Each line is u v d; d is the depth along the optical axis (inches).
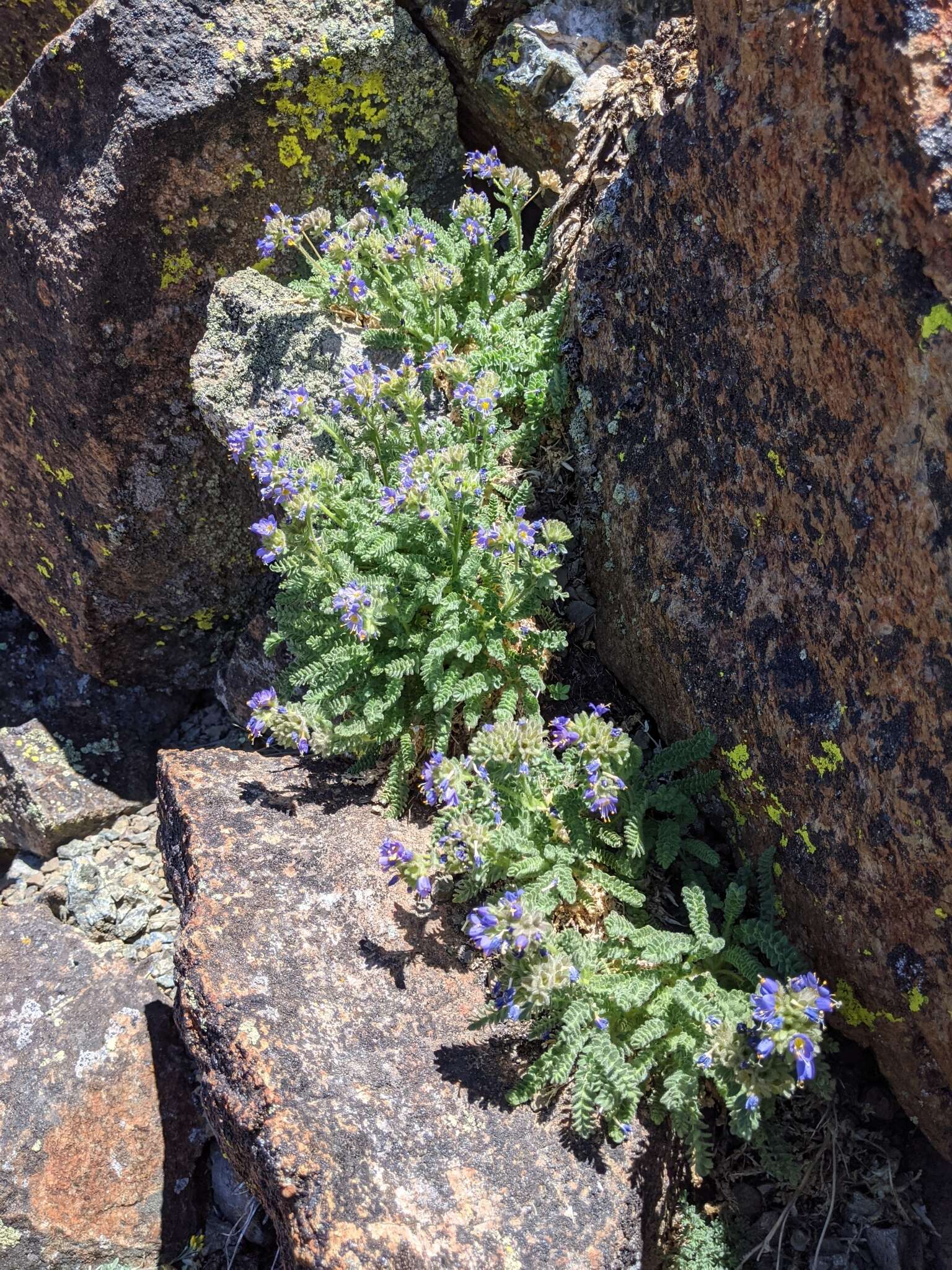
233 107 23.5
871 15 13.7
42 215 24.0
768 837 18.5
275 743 23.8
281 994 17.6
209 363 24.1
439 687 19.8
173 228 24.0
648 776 19.3
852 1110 18.4
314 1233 15.5
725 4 16.3
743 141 16.2
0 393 26.5
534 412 22.9
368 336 23.7
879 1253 17.2
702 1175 17.8
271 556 20.3
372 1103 16.6
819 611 16.5
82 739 29.2
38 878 28.0
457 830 17.0
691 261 18.2
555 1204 15.8
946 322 13.5
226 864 19.3
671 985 17.5
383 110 25.7
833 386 15.5
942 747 14.8
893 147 13.7
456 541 20.5
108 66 22.8
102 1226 21.1
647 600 20.4
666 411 19.6
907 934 16.1
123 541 26.5
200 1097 20.0
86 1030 22.8
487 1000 18.1
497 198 25.8
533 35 25.0
